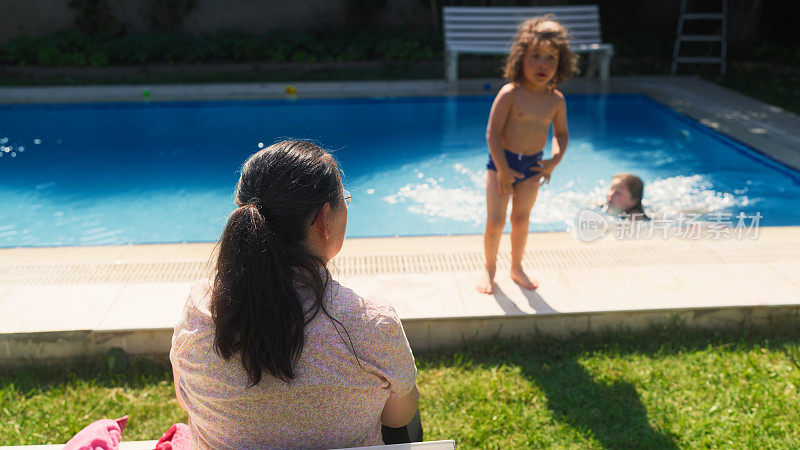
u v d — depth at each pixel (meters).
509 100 3.14
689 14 9.97
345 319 1.27
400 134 7.43
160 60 10.38
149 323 3.02
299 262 1.26
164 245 4.18
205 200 5.66
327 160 1.32
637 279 3.44
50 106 8.30
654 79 9.43
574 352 3.00
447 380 2.82
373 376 1.31
